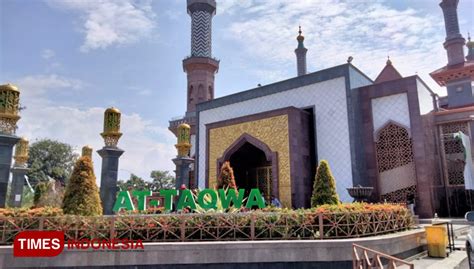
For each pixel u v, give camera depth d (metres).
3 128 8.84
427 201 13.34
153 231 7.08
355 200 11.91
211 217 7.27
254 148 17.98
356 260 5.84
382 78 22.83
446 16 23.66
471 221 6.48
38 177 40.66
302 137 15.80
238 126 17.56
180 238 7.04
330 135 15.81
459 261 7.81
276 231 7.21
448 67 22.91
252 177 18.86
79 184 7.92
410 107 14.39
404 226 9.02
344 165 15.14
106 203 10.27
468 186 13.53
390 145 14.81
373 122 15.34
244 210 8.70
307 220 7.32
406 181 14.15
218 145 18.39
